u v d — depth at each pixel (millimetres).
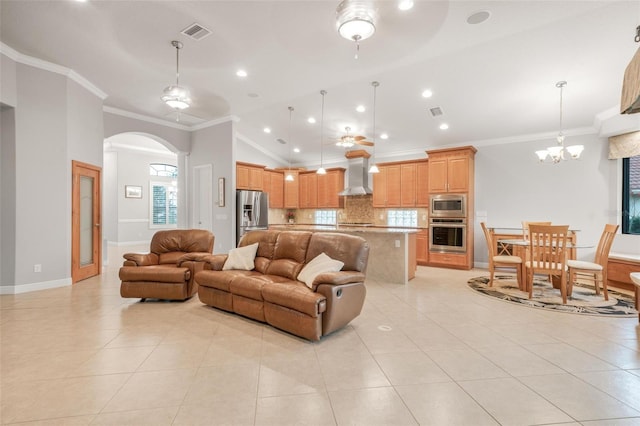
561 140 4648
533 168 5918
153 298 3736
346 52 3904
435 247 6473
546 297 4086
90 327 2939
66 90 4410
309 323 2609
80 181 4828
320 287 2725
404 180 7066
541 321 3189
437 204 6418
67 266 4512
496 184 6273
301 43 3703
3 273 4031
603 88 4355
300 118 6395
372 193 7613
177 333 2818
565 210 5621
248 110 6086
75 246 4672
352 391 1916
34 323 3031
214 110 6074
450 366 2242
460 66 4184
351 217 8266
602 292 4336
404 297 4133
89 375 2074
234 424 1606
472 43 3672
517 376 2104
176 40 3637
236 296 3240
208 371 2145
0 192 3984
